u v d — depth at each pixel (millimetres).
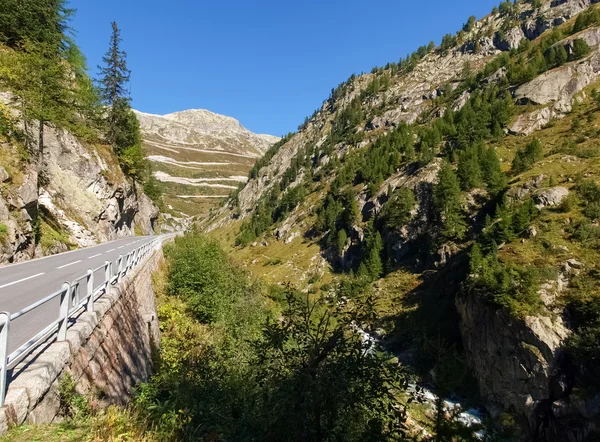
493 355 29156
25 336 6598
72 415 5262
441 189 67000
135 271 13547
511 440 4355
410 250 71188
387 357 6008
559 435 23062
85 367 6383
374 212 87562
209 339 16719
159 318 17406
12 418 4039
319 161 168000
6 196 21062
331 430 5547
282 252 107688
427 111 143750
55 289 12055
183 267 21328
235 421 6992
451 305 40000
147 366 11586
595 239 36031
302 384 5590
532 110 92500
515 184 60031
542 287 30312
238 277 30000
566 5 158625
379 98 185125
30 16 34281
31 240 22578
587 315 26844
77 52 39812
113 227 43875
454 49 191500
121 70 51781
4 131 24594
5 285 12727
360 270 69812
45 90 29078
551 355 25641
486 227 51469
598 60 96312
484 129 92500
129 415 6098
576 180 52688
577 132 76562
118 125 52594
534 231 40812
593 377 23172
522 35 166250
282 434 5664
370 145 144750
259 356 6562
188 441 5859
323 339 6098
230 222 189250
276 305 28531
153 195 84438
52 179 32750
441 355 5078
